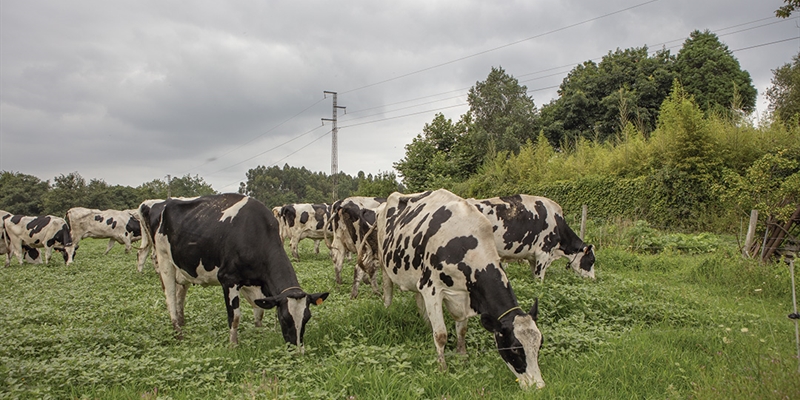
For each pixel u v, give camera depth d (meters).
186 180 69.44
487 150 35.94
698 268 10.52
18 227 17.19
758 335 5.79
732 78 31.08
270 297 5.76
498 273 5.11
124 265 15.39
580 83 35.50
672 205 18.31
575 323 6.41
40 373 4.79
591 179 21.98
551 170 25.86
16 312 7.92
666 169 18.44
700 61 31.91
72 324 7.21
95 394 4.38
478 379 4.70
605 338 5.86
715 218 16.72
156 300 9.02
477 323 6.58
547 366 5.00
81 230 19.48
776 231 10.87
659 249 14.63
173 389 4.54
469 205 5.65
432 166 32.84
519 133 37.47
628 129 23.53
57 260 19.34
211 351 5.59
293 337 5.69
